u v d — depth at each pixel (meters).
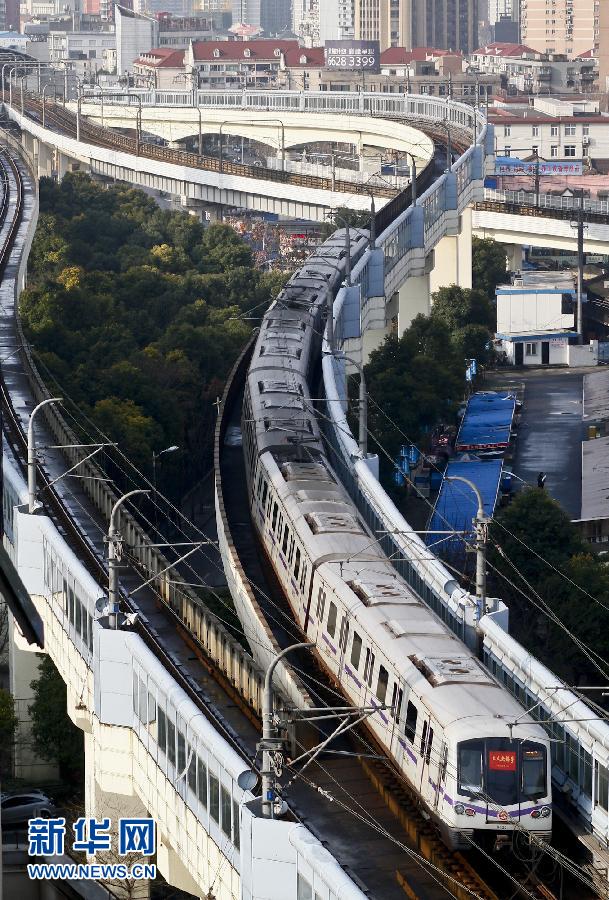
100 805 97.62
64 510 131.50
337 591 100.50
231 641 96.19
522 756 80.00
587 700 87.00
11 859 108.38
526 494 156.12
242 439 154.88
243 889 73.25
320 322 178.25
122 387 195.62
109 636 93.56
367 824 82.88
